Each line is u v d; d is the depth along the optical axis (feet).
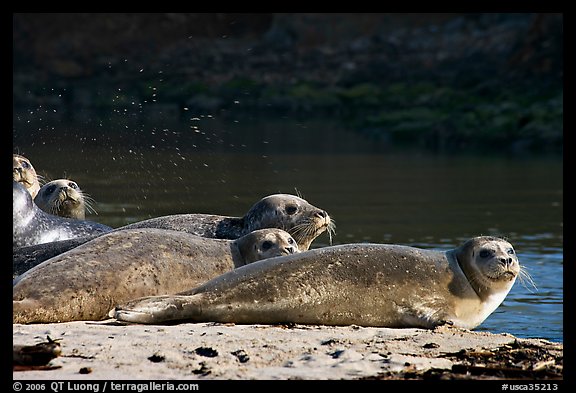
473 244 113.09
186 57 594.65
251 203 227.81
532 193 259.80
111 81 557.74
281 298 103.24
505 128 390.83
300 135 426.51
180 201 228.63
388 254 109.91
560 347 93.04
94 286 104.12
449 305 109.29
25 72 589.32
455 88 477.36
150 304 99.60
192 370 81.25
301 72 564.30
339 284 105.50
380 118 452.35
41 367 81.61
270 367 82.53
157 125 426.51
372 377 80.02
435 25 622.13
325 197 249.75
